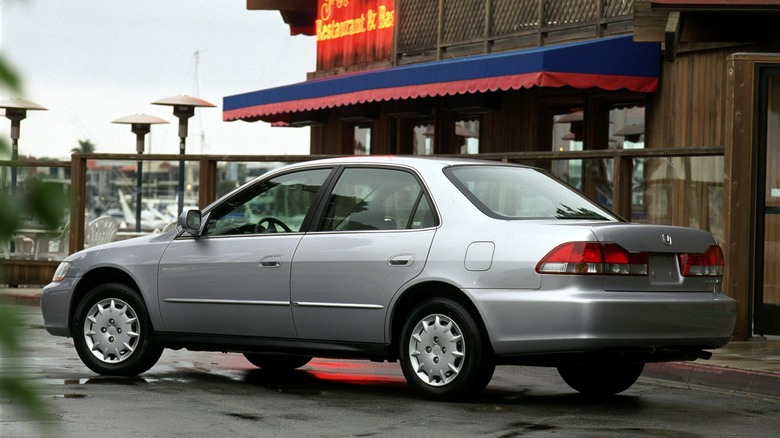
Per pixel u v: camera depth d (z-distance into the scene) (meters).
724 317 6.96
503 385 8.09
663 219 11.98
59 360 9.09
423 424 6.05
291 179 7.77
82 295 8.41
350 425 6.00
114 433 5.62
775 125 10.50
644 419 6.50
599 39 14.59
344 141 22.16
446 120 19.20
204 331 7.84
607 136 16.09
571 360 6.48
